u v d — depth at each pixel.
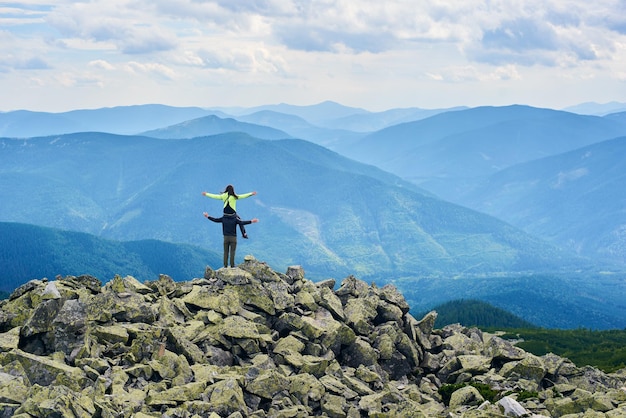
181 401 25.02
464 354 40.06
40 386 23.17
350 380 31.33
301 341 34.16
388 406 28.81
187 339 31.05
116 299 32.56
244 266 39.53
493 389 33.53
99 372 26.75
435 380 36.56
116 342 29.59
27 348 28.09
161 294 37.44
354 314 38.75
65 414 21.23
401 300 42.25
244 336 32.34
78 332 28.77
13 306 31.06
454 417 28.59
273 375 28.17
